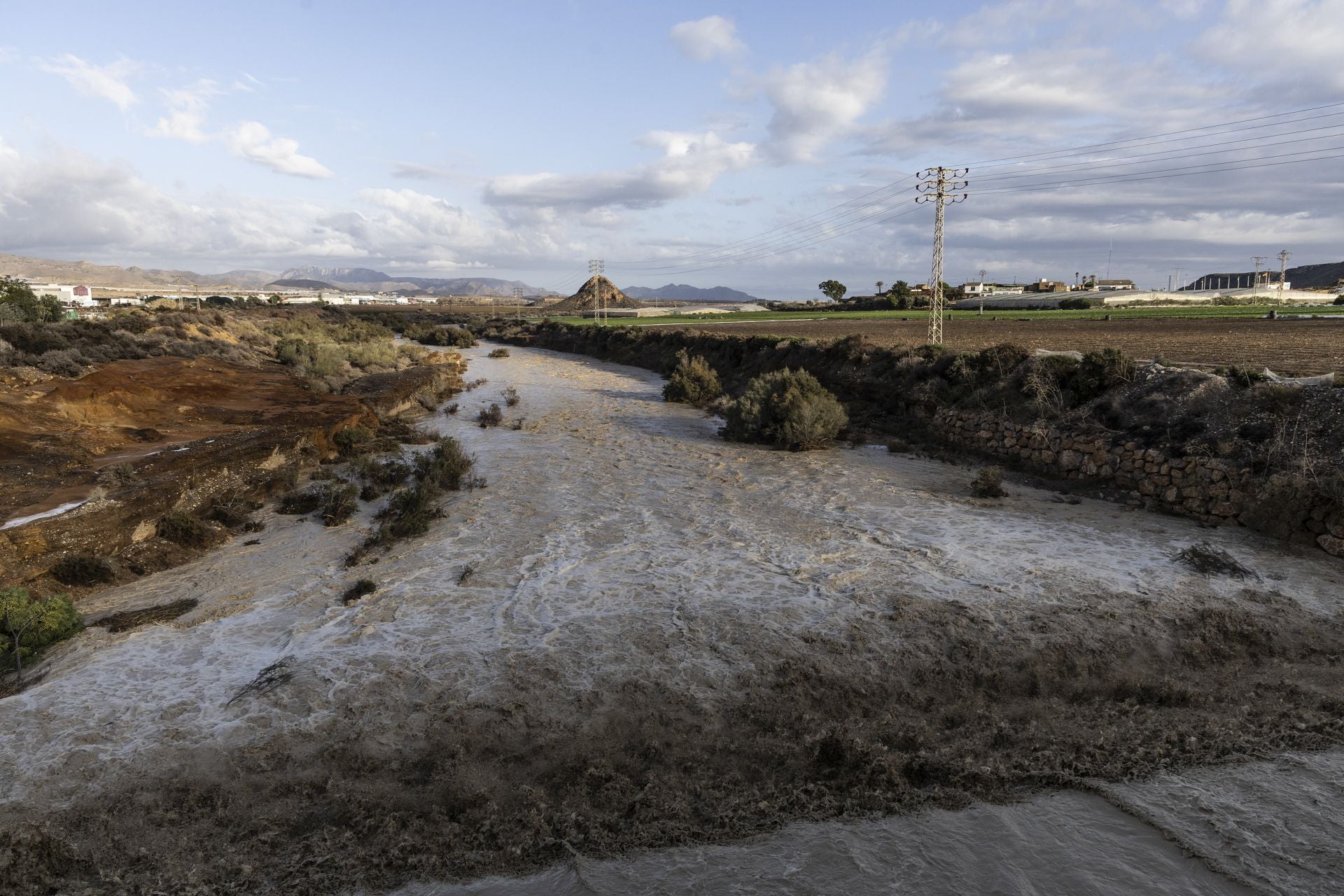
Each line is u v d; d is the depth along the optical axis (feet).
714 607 32.48
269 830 19.17
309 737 23.36
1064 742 22.17
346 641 29.94
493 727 23.66
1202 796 19.56
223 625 32.14
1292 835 17.93
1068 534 42.39
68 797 20.57
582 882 16.96
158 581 38.32
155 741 23.13
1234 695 25.05
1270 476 41.60
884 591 33.71
